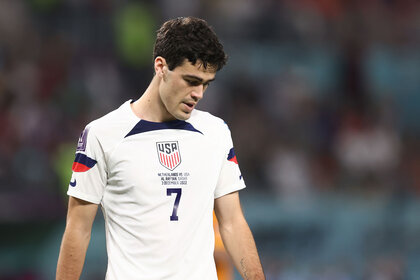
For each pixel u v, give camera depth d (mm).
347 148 41312
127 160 10320
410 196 37719
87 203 10547
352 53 45531
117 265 10391
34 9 37969
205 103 38875
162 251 10234
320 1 46438
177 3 41531
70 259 10594
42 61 36594
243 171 37344
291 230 31734
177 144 10523
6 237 27500
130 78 39000
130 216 10336
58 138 33531
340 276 29969
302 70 43719
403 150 43281
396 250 32469
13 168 30297
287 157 38969
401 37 48250
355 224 32750
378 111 43906
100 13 39219
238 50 42188
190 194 10445
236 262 11164
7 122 32500
